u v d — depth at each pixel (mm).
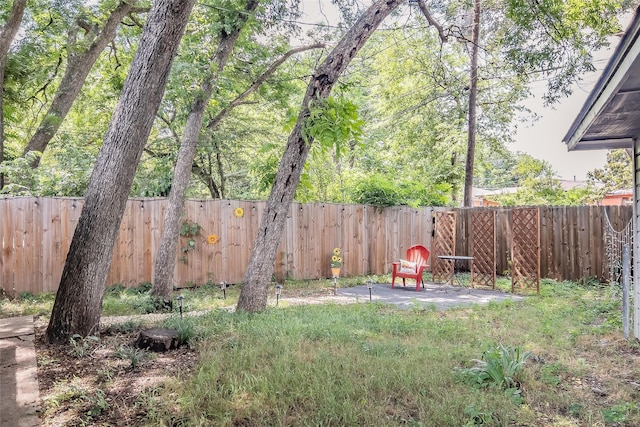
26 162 7691
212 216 8508
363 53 14930
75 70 9227
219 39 7293
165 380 3102
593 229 9031
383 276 10219
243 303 5660
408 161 16109
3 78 8398
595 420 2650
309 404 2729
